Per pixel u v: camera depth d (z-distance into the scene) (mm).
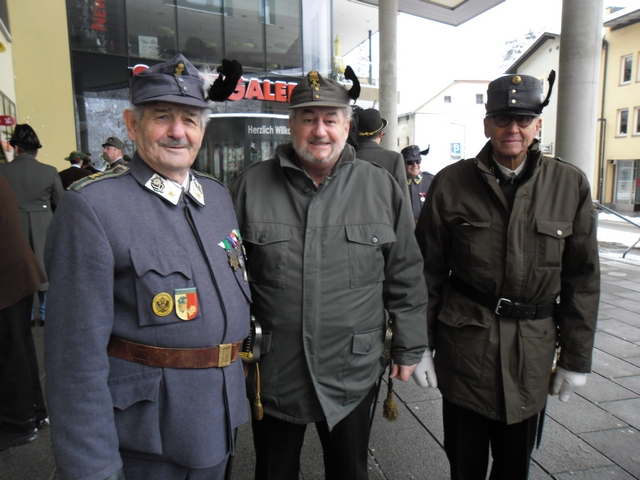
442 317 1796
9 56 7863
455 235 1747
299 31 11344
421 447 2441
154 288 1166
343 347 1588
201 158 7551
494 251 1678
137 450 1177
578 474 2203
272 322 1576
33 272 2461
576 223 1666
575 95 5035
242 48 10859
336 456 1672
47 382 1100
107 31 9297
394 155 3254
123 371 1179
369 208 1649
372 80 17297
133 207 1195
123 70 9547
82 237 1106
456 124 36812
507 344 1681
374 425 2654
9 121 5645
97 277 1110
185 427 1203
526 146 1633
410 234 1745
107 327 1135
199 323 1223
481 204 1698
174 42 10078
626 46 21156
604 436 2520
